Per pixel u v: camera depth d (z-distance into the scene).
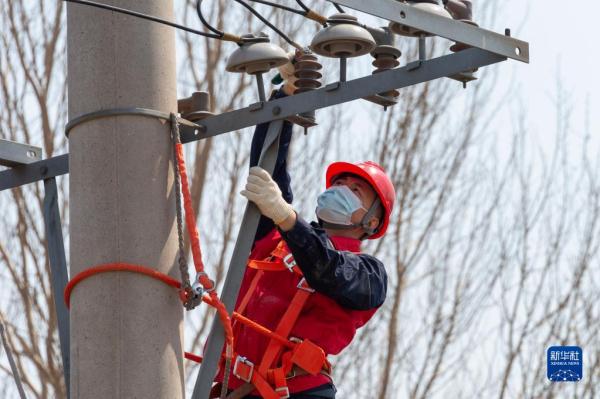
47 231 10.91
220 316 9.23
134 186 9.12
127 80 9.27
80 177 9.20
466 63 9.54
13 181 11.23
